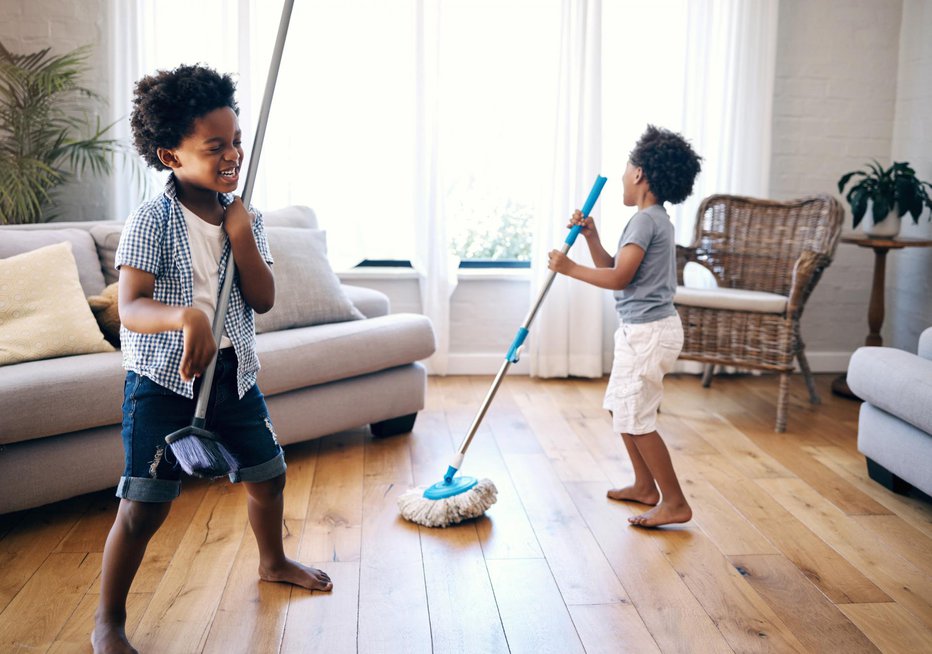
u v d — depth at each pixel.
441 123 3.97
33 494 2.32
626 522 2.51
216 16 3.79
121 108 3.77
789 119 4.21
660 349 2.43
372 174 4.00
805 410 3.71
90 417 2.39
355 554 2.28
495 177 4.19
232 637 1.87
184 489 2.70
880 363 2.73
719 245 3.95
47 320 2.57
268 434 1.95
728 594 2.10
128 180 3.82
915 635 1.93
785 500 2.70
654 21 3.99
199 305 1.75
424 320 3.21
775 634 1.92
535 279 4.07
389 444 3.16
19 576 2.13
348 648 1.84
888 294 4.34
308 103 3.91
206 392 1.71
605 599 2.07
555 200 4.00
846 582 2.17
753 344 3.48
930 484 2.51
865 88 4.23
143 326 1.58
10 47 3.83
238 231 1.75
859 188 3.88
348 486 2.75
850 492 2.77
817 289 4.35
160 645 1.84
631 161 2.49
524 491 2.73
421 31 3.86
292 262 3.18
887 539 2.43
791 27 4.15
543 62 4.06
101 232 3.02
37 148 3.65
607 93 4.02
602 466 2.96
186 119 1.66
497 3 4.01
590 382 4.09
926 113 4.03
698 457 3.09
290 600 2.03
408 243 4.06
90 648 1.82
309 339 2.89
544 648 1.85
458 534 2.41
